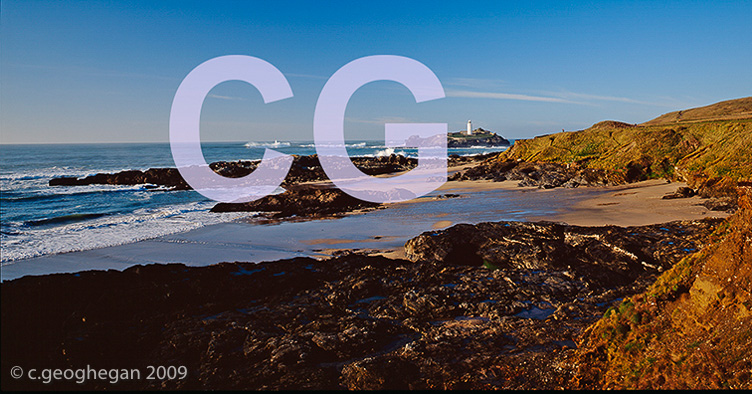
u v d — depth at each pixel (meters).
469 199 33.56
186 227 25.28
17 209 33.16
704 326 6.72
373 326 10.81
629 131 48.56
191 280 12.88
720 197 27.45
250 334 10.59
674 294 7.55
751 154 30.53
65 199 38.47
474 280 13.94
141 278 12.80
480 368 8.77
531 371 8.38
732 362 6.05
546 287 13.42
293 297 13.10
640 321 7.73
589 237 17.38
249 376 8.84
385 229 23.62
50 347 9.74
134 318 11.35
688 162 35.72
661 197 29.48
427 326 11.20
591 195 32.88
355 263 15.84
